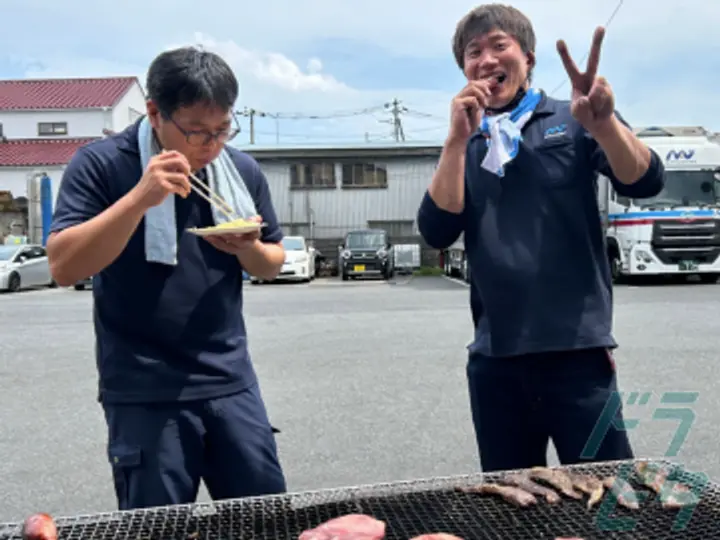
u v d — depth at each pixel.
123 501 2.04
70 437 4.66
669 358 6.45
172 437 2.00
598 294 2.19
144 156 1.99
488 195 2.26
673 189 13.99
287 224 23.39
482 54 2.19
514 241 2.20
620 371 5.95
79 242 1.81
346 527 1.64
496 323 2.22
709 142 14.03
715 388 5.37
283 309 11.46
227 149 2.25
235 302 2.16
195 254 2.05
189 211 2.05
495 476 1.98
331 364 6.67
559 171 2.19
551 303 2.15
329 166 23.30
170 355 2.03
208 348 2.07
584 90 2.01
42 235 21.77
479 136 2.33
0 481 3.90
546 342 2.13
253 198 2.29
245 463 2.07
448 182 2.19
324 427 4.72
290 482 3.80
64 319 10.82
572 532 1.69
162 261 1.96
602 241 2.26
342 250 20.70
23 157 29.59
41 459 4.24
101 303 2.04
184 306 2.02
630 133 2.08
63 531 1.65
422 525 1.73
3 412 5.26
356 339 8.07
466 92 2.10
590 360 2.17
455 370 6.32
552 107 2.27
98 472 4.03
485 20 2.17
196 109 1.81
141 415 2.00
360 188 23.38
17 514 3.48
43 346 8.10
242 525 1.70
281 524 1.73
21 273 17.70
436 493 1.91
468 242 2.33
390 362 6.72
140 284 2.00
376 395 5.50
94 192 1.98
